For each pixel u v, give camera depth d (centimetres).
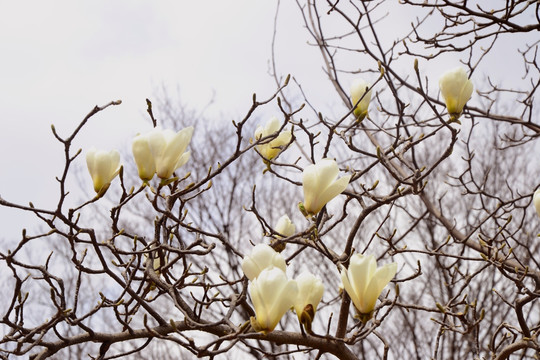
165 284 216
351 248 229
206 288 217
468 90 224
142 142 211
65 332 521
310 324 198
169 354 527
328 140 232
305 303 198
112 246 214
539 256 480
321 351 208
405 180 229
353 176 233
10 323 211
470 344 445
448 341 455
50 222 208
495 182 537
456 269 246
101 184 211
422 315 492
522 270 264
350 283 199
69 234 209
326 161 214
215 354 197
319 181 213
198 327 209
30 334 208
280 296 193
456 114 223
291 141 236
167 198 220
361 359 482
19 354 206
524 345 228
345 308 213
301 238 233
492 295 447
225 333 214
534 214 501
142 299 213
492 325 446
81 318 209
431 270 482
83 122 206
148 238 553
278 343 207
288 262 234
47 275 209
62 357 520
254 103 217
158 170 210
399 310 489
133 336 212
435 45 292
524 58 316
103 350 212
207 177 219
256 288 194
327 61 332
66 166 206
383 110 288
